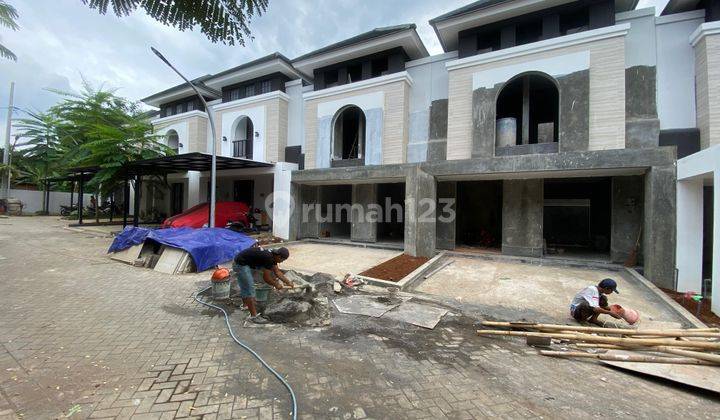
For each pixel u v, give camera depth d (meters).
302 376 3.12
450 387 3.01
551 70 9.15
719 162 5.02
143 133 15.21
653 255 6.90
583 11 9.53
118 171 13.76
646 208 7.39
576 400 2.85
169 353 3.53
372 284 6.81
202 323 4.44
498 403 2.78
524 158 8.47
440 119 11.52
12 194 23.00
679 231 6.66
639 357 3.51
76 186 23.02
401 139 11.60
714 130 7.65
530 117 12.58
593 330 4.18
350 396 2.81
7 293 5.49
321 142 13.15
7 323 4.22
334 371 3.24
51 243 10.88
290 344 3.85
